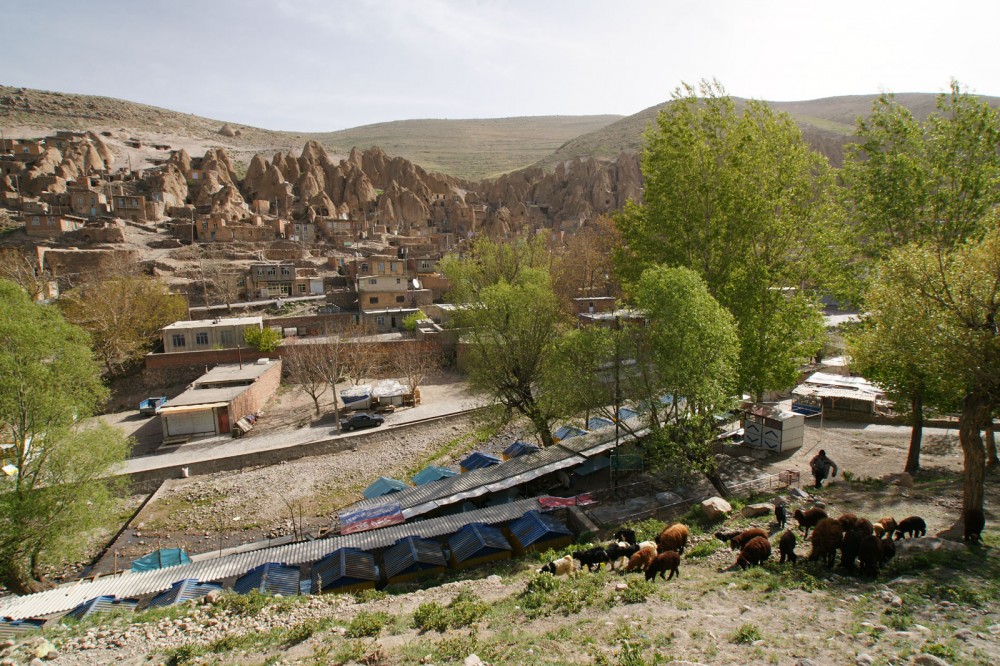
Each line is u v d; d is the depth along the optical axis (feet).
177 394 187.73
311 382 175.94
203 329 203.41
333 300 279.49
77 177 394.11
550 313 126.82
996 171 105.29
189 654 45.70
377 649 42.24
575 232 429.79
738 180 114.93
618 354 92.58
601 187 521.24
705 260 118.21
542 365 118.11
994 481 81.25
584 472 110.11
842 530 52.54
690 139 119.24
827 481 91.09
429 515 97.81
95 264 279.49
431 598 60.29
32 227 302.86
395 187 506.07
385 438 152.76
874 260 113.50
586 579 56.08
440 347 218.79
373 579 73.61
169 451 144.56
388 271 277.23
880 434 117.70
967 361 58.59
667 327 86.17
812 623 39.04
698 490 93.81
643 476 105.91
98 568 95.91
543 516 88.79
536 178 601.62
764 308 111.75
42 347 87.40
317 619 53.83
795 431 109.19
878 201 114.11
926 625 37.19
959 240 105.19
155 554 91.81
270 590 69.05
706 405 87.81
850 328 109.91
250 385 170.09
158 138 618.44
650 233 126.41
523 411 126.41
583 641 39.55
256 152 648.38
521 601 52.37
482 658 38.11
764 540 55.57
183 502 120.47
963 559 49.90
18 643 51.26
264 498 121.80
